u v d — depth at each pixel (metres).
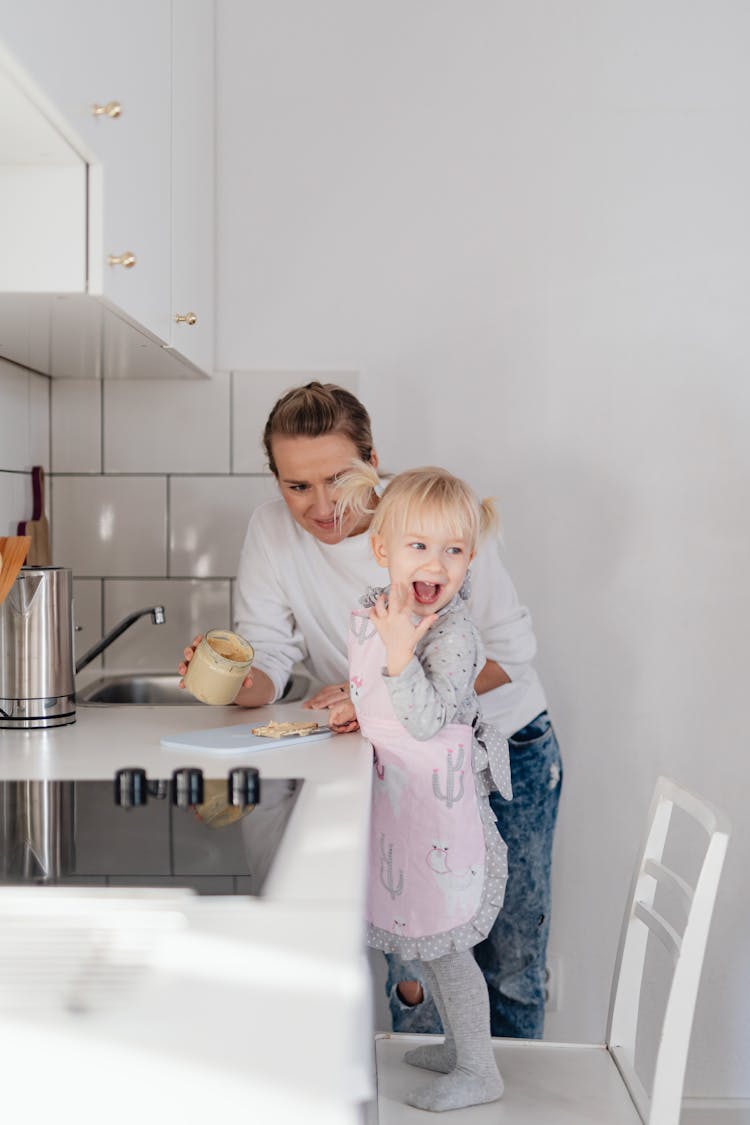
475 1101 1.28
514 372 2.19
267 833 0.94
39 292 1.26
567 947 2.25
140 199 1.47
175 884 0.81
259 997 0.62
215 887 0.80
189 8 1.87
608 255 2.18
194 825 0.97
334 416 1.64
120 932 0.72
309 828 0.96
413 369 2.19
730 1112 2.23
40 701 1.45
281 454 1.66
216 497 2.18
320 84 2.17
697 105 2.17
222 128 2.17
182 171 1.81
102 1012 0.61
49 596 1.45
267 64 2.16
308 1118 0.51
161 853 0.89
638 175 2.18
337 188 2.18
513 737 1.92
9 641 1.44
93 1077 0.54
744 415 2.20
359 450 1.68
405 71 2.17
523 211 2.18
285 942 0.70
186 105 1.84
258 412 2.18
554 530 2.21
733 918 2.24
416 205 2.18
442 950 1.29
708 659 2.22
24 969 0.66
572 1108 1.27
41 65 1.01
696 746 2.23
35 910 0.76
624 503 2.21
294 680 1.98
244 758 1.26
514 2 2.16
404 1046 1.46
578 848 2.24
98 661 2.19
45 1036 0.58
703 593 2.22
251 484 2.18
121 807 1.04
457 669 1.30
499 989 1.96
